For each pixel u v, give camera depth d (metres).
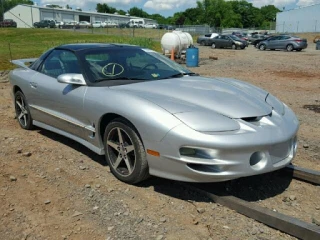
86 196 3.53
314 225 2.86
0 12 89.69
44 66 5.12
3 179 3.89
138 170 3.55
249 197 3.57
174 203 3.41
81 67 4.31
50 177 3.95
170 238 2.87
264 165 3.28
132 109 3.49
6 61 16.20
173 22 123.12
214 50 31.62
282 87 10.82
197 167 3.20
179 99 3.59
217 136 3.11
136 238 2.87
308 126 6.20
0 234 2.94
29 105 5.33
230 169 3.14
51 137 5.31
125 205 3.36
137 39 24.41
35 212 3.26
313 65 17.64
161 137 3.25
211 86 4.02
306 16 68.44
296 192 3.70
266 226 3.05
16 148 4.80
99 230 2.98
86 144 4.25
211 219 3.15
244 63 18.69
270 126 3.42
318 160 4.59
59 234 2.94
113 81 4.15
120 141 3.72
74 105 4.23
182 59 19.22
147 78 4.28
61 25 70.50
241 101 3.63
